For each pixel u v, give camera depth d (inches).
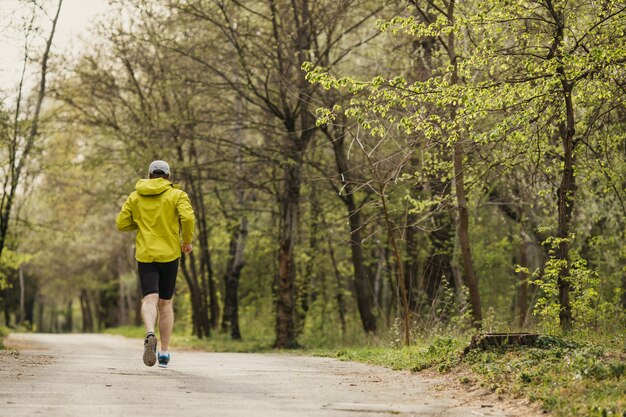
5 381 274.2
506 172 551.8
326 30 835.4
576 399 229.6
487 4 433.7
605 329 451.2
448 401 255.4
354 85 435.8
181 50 864.3
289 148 850.1
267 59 842.2
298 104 826.2
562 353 301.7
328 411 231.8
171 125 891.4
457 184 594.9
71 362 373.7
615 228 675.4
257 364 399.5
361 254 919.0
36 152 964.6
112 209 1278.3
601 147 517.3
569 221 528.1
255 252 1295.5
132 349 891.4
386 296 1350.9
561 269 446.6
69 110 1067.3
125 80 1056.8
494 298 1023.6
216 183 981.2
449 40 585.0
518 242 890.7
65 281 2329.0
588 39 433.7
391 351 465.4
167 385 278.2
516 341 331.9
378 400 257.9
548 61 404.8
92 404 228.1
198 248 1325.0
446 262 819.4
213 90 876.6
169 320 334.3
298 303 1082.1
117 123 1057.5
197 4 832.3
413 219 817.5
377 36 840.9
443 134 529.7
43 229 1118.4
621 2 408.2
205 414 218.1
